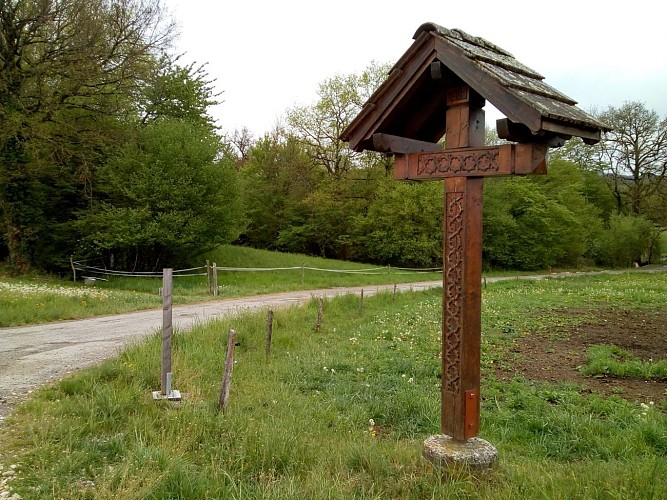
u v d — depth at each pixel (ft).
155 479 13.94
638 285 88.48
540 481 14.01
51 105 76.64
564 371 31.55
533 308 58.13
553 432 20.98
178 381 23.76
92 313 48.83
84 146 82.48
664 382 29.22
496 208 141.08
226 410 20.15
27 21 73.97
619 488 13.47
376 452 16.08
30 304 48.24
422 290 77.82
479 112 15.52
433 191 131.34
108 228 79.82
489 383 28.25
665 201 164.55
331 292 76.28
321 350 34.78
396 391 25.75
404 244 128.26
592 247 173.27
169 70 100.63
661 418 21.72
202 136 90.63
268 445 16.19
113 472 14.34
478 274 15.01
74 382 23.11
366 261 146.00
